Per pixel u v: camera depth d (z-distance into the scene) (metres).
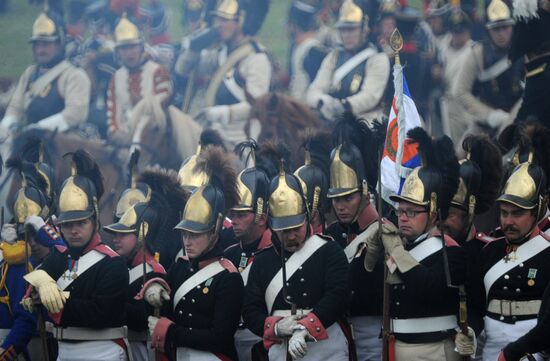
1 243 32.31
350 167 27.86
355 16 52.44
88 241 28.42
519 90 50.41
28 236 31.22
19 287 31.02
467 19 51.16
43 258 31.44
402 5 52.25
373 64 52.47
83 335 28.02
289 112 53.31
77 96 58.75
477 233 30.12
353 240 27.95
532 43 39.62
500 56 50.72
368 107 52.38
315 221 29.28
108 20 59.31
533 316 25.14
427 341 25.02
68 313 28.00
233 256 30.22
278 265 26.34
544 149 26.52
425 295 24.81
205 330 26.62
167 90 57.91
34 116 59.09
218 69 56.91
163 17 58.94
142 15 58.75
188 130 57.41
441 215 25.53
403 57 51.88
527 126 27.02
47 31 59.06
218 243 27.23
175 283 27.42
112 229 30.09
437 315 25.05
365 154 28.98
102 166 57.06
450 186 25.78
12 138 58.75
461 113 51.34
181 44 58.19
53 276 28.42
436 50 51.91
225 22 56.59
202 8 57.78
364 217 27.98
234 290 26.81
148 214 30.47
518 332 25.12
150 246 30.42
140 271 30.06
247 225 29.73
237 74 56.19
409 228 25.38
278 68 55.62
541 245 25.30
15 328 30.39
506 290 25.34
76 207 28.30
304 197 26.28
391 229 25.41
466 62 51.09
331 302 25.47
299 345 24.80
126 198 32.59
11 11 60.38
